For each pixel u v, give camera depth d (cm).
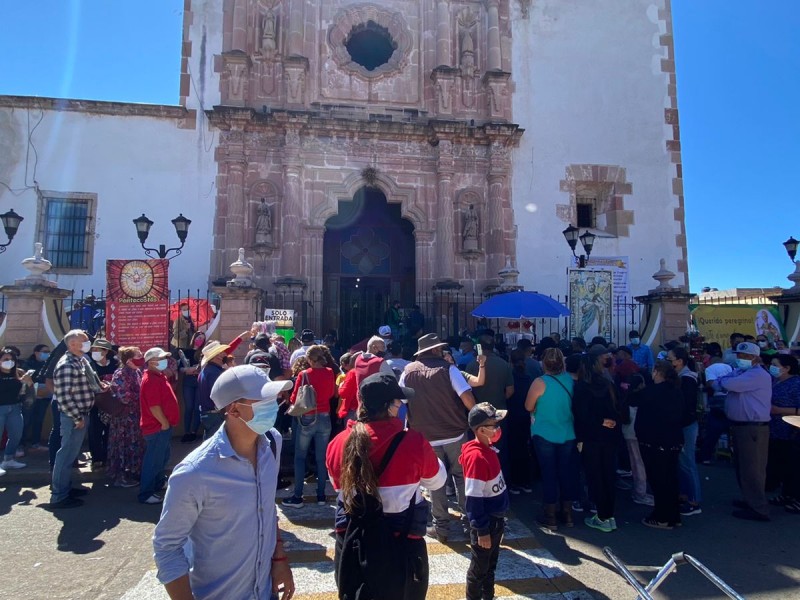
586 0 1792
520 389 746
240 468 248
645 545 554
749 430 636
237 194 1486
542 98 1711
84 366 665
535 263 1636
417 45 1670
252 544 247
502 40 1716
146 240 1466
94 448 787
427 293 1565
